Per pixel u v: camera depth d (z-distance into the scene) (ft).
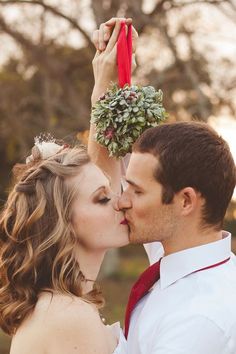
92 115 8.86
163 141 7.75
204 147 7.70
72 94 56.18
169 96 49.49
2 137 64.44
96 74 9.48
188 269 7.80
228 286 7.61
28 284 8.06
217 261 7.82
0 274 8.29
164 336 7.30
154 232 7.88
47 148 8.79
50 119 58.13
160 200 7.75
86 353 7.70
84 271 8.38
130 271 69.05
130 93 8.58
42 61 54.70
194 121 8.12
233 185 7.88
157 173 7.71
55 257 8.05
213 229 7.86
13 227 8.23
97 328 7.82
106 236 8.21
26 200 8.21
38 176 8.24
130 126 8.60
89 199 8.21
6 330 8.18
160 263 8.04
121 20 9.21
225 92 46.26
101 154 9.37
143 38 49.03
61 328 7.71
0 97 59.21
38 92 60.44
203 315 7.23
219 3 44.98
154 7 47.80
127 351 8.00
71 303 7.84
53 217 8.09
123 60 9.12
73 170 8.23
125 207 7.98
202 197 7.70
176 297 7.72
